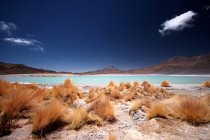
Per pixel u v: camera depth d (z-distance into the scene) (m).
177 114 3.88
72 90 7.58
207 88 11.48
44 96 5.91
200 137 2.75
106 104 4.43
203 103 4.06
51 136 2.89
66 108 4.35
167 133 2.95
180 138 2.71
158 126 3.32
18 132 3.03
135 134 2.91
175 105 4.37
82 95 7.36
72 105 5.46
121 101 6.82
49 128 3.20
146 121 3.75
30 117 3.84
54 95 6.26
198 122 3.50
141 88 10.54
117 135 2.91
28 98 4.45
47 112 3.31
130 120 4.09
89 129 3.28
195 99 4.23
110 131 3.17
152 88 9.97
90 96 6.79
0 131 2.97
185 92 9.66
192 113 3.62
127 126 3.52
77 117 3.48
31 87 8.14
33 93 5.02
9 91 5.69
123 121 3.97
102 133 3.05
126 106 5.71
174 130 3.09
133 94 7.92
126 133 2.99
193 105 3.83
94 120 3.78
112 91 7.92
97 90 8.82
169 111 4.14
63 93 6.59
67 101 5.95
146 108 4.66
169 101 5.36
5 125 3.10
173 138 2.71
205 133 2.92
